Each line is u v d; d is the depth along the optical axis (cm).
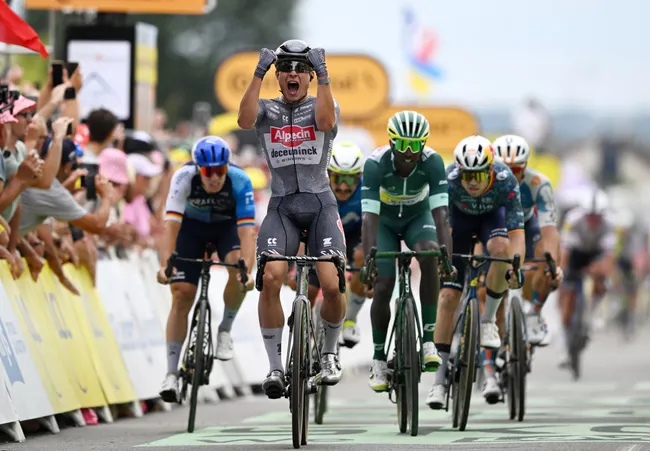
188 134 4791
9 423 2138
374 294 2336
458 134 7206
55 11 3788
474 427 2428
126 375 2772
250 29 13812
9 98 2328
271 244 2048
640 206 15038
